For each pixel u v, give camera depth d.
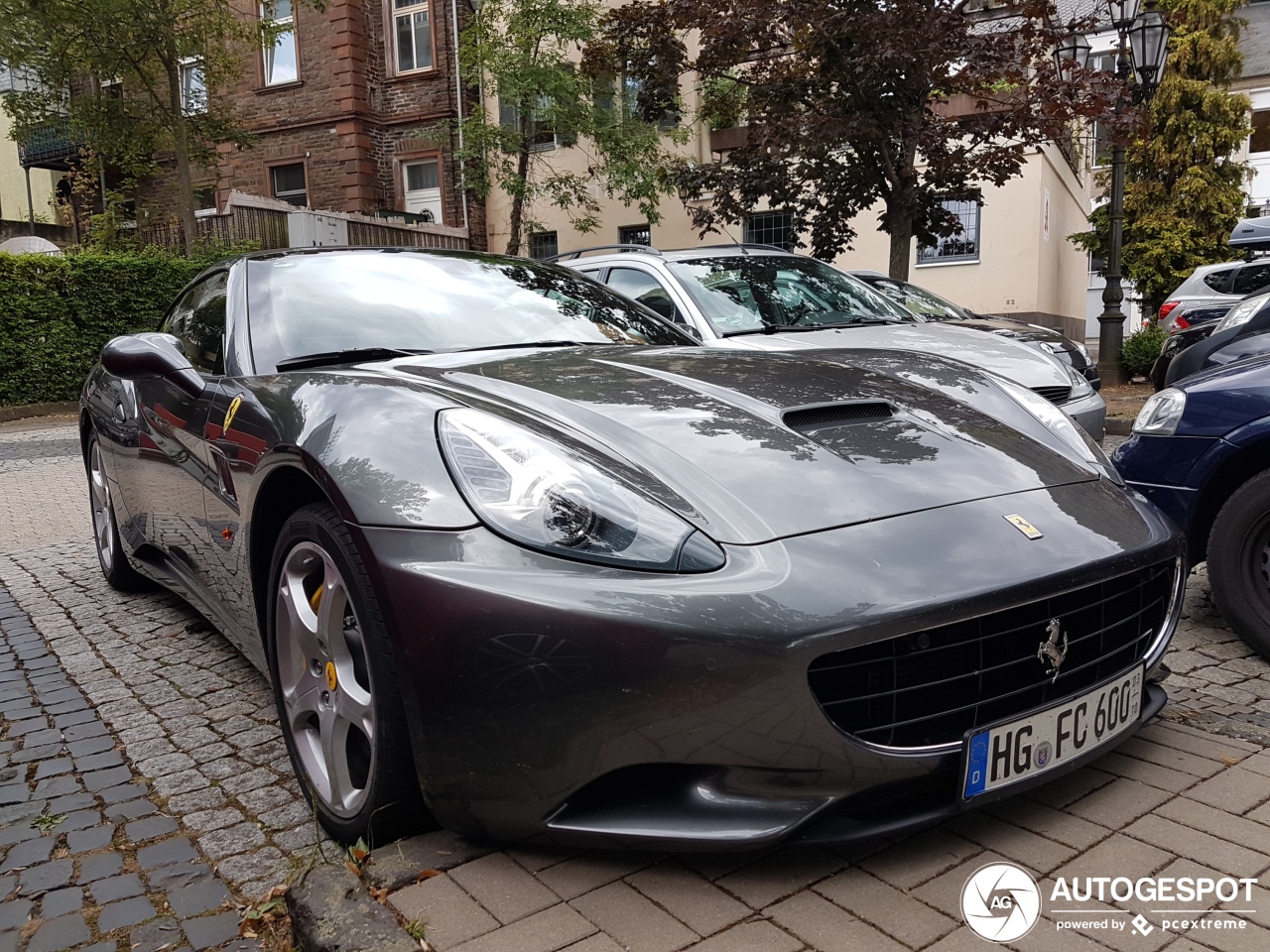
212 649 3.70
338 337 2.83
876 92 9.92
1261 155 22.84
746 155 11.37
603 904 1.73
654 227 18.58
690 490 1.87
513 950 1.62
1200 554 3.17
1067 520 2.01
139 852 2.21
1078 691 1.91
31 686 3.39
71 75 16.77
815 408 2.29
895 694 1.72
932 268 16.59
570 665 1.67
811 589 1.67
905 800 1.79
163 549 3.59
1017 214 15.77
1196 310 11.40
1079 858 1.84
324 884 1.83
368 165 20.44
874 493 1.94
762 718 1.63
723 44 10.23
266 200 16.78
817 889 1.76
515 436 1.96
